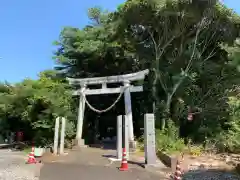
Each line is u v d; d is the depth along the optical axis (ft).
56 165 40.57
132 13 57.67
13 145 68.74
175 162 38.99
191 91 61.93
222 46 61.36
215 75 61.77
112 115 82.89
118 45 69.56
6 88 68.54
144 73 60.23
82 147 59.93
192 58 61.31
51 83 65.31
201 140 58.23
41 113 60.85
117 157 46.26
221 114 60.34
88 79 65.72
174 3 52.01
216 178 34.50
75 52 73.46
